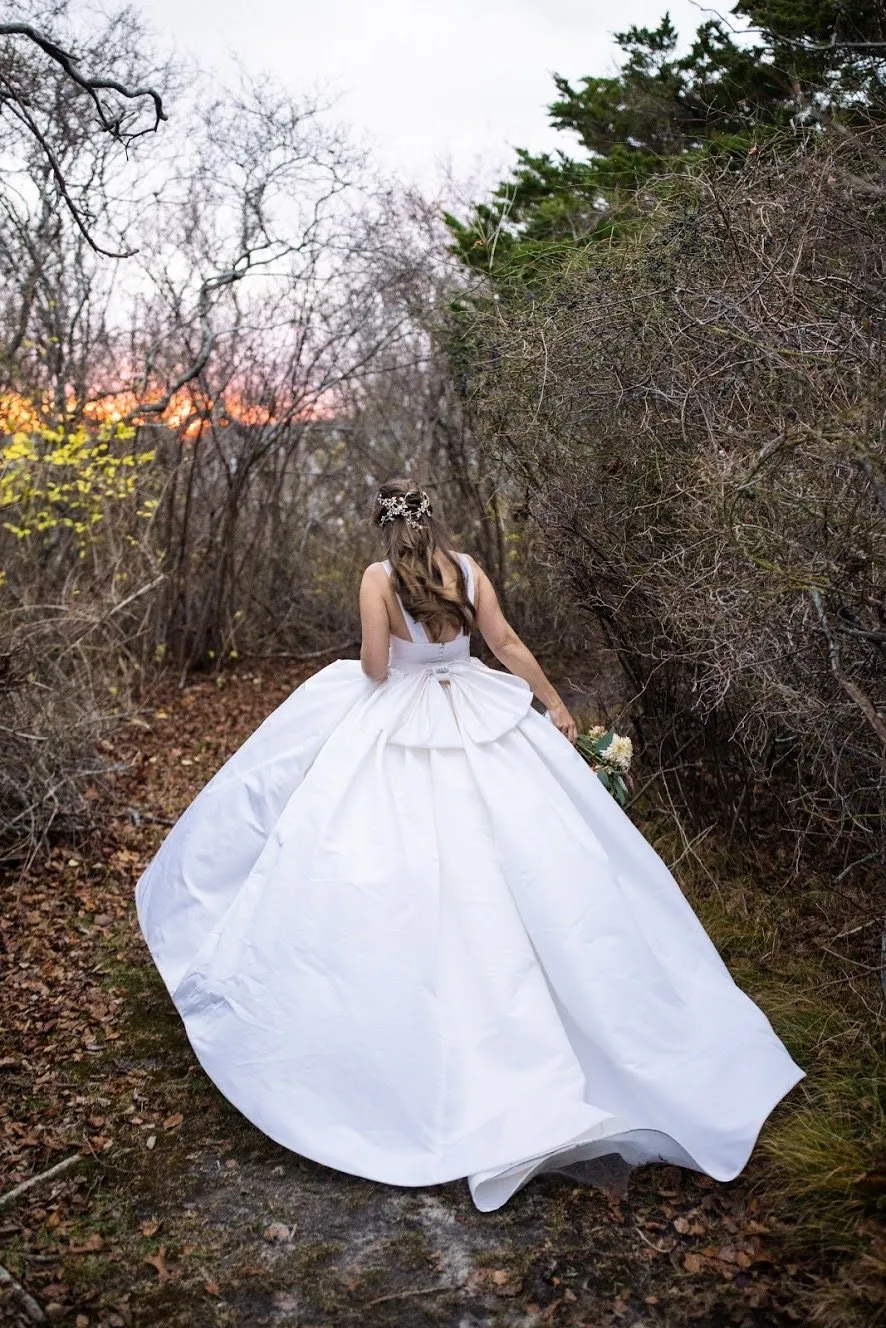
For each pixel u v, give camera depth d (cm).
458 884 291
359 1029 277
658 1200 264
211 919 332
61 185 410
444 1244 254
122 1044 341
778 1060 282
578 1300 236
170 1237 259
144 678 757
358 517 866
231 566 812
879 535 264
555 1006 285
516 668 332
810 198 311
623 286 369
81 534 680
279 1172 280
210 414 768
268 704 746
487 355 442
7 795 485
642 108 547
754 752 379
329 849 296
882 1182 246
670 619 363
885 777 310
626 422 377
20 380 671
